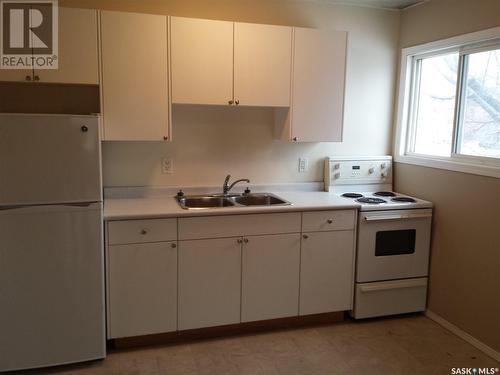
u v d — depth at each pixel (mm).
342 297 3051
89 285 2408
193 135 3189
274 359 2617
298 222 2863
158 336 2752
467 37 2852
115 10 2893
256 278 2832
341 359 2633
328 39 3059
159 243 2602
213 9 3070
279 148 3406
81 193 2318
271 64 2953
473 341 2826
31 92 2826
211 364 2551
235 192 3330
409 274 3168
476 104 2922
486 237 2729
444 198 3076
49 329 2389
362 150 3609
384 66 3551
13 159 2199
